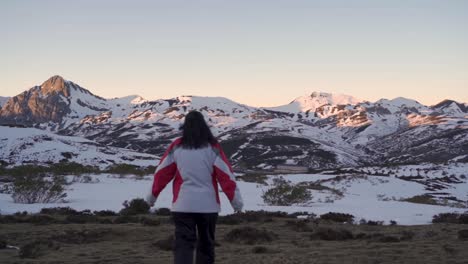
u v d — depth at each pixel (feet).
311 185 187.01
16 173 154.20
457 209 104.58
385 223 67.77
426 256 32.19
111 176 191.11
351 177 215.72
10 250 39.22
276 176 233.35
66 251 37.91
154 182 19.29
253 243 43.09
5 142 350.84
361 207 101.45
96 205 95.50
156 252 37.09
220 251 37.27
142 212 79.41
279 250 36.63
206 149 19.02
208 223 19.16
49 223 59.62
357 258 31.27
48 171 181.68
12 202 97.96
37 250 35.40
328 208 98.07
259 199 122.21
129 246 40.98
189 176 18.94
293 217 74.49
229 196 18.79
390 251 34.58
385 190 204.64
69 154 341.00
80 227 53.88
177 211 18.90
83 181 163.22
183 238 18.88
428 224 66.44
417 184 229.04
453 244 39.01
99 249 39.04
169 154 19.40
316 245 41.06
